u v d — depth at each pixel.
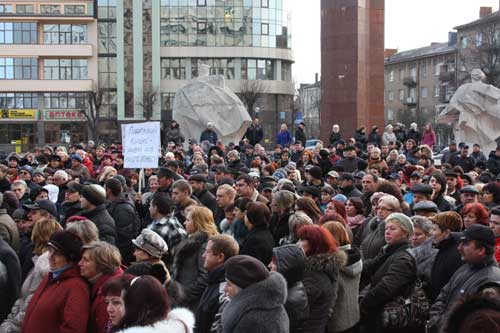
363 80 31.78
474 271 5.91
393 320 6.69
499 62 68.44
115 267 5.70
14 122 73.56
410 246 7.32
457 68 83.00
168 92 76.12
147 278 4.37
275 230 8.45
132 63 74.31
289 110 79.75
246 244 7.32
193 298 6.66
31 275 6.54
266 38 77.75
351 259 6.66
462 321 2.81
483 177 14.22
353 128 31.56
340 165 16.02
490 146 27.48
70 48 73.06
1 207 8.95
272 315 4.69
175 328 4.23
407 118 87.56
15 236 8.09
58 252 5.73
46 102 73.75
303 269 5.75
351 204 9.43
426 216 8.35
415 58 93.12
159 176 11.05
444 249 6.90
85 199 8.48
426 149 16.30
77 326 5.50
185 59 76.44
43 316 5.61
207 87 29.12
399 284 6.72
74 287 5.62
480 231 5.89
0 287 6.64
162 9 75.81
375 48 32.25
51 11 73.00
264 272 4.80
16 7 72.75
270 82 77.94
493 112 27.38
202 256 6.89
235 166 16.38
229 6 76.50
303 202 8.45
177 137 26.61
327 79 32.44
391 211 8.02
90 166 17.83
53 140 74.12
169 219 8.02
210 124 24.44
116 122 74.38
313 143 35.28
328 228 6.73
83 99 73.50
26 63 73.00
